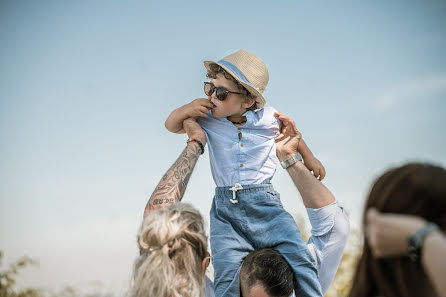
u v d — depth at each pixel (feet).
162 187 6.89
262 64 8.16
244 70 7.91
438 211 3.42
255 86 7.92
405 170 3.63
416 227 3.31
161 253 5.24
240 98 7.89
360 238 3.90
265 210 7.77
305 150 8.37
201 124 8.23
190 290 5.19
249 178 7.93
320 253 7.98
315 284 7.34
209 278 7.10
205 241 5.46
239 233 7.77
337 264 8.11
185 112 7.91
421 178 3.49
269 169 8.12
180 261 5.26
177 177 7.02
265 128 8.16
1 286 13.39
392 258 3.59
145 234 5.36
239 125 8.13
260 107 8.23
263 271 6.97
